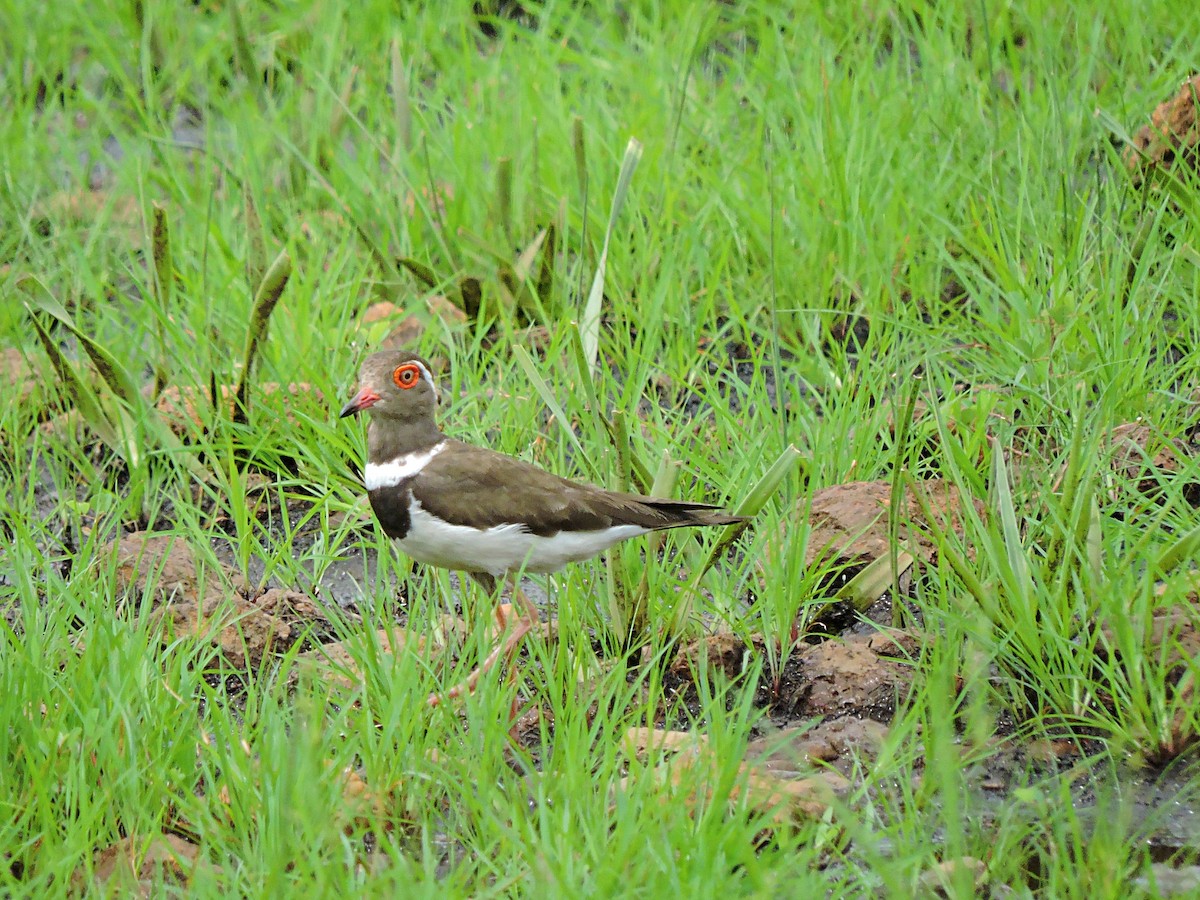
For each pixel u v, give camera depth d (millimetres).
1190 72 15602
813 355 13852
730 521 10008
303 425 13016
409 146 16734
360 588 11664
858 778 9273
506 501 9891
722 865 7801
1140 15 17000
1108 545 10250
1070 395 12047
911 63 17844
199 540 11484
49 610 10609
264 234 14570
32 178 17406
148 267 14188
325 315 14070
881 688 10078
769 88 16828
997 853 8305
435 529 10039
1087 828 8750
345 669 9734
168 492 12844
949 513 10461
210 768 9172
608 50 18312
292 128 17047
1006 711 9820
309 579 11875
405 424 10125
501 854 8133
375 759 8938
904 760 8922
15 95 19125
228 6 17406
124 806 8719
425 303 14117
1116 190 14227
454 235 15344
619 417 10148
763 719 10117
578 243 15227
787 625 10328
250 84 17797
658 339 13695
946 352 12867
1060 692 9656
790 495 11578
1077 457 9758
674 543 11141
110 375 12688
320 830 8133
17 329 14195
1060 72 16625
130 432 12859
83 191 16766
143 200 14305
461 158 16484
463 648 10508
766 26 18891
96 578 11438
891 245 14172
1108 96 16000
